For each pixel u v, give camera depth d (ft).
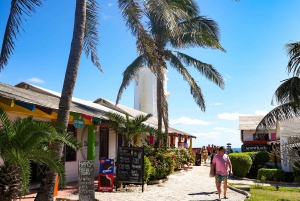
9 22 26.99
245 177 66.28
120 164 37.29
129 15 33.60
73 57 25.99
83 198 25.76
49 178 23.70
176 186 42.24
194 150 123.24
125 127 42.39
